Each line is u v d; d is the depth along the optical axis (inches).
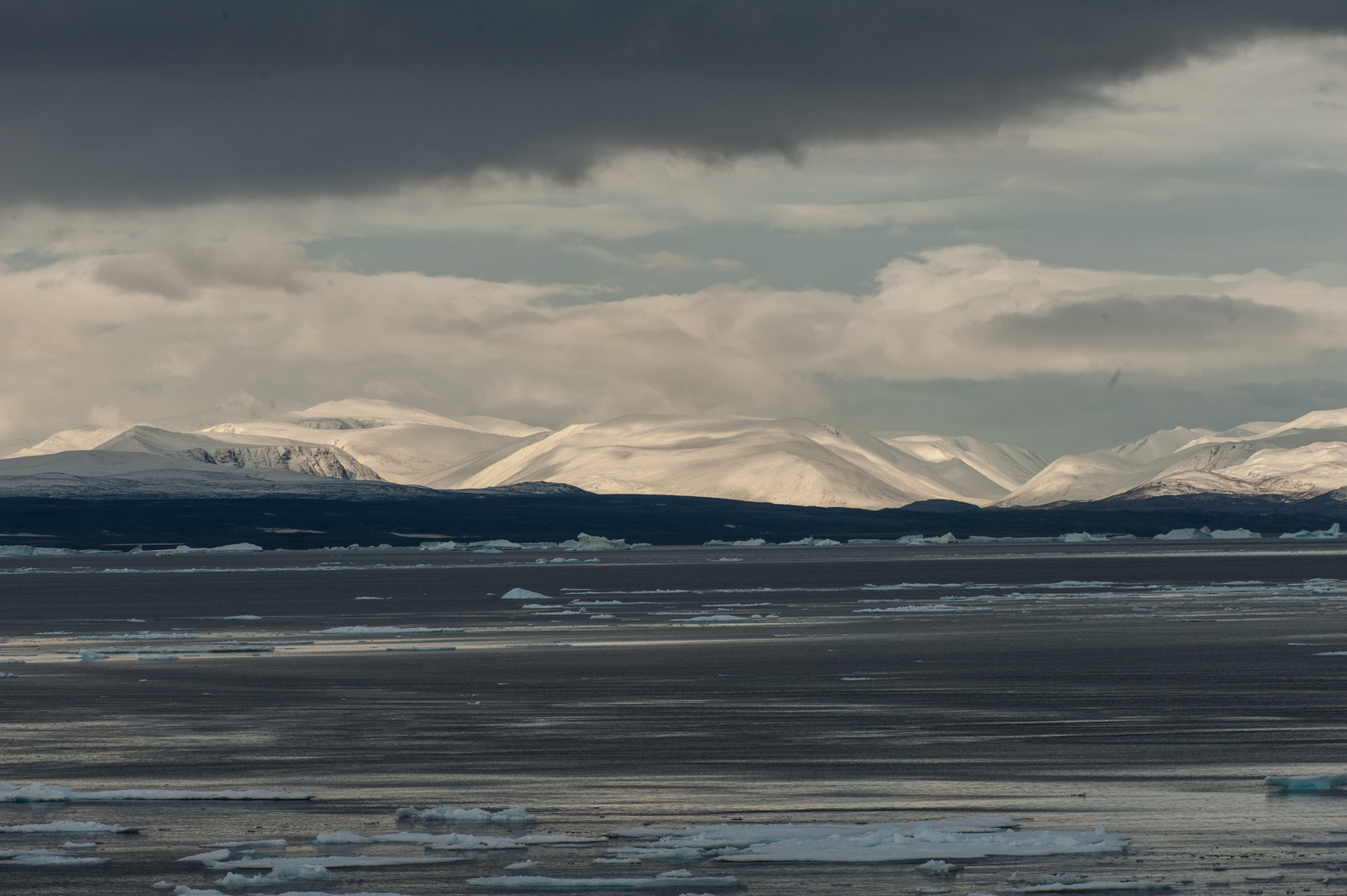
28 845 2488.9
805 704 4458.7
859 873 2239.2
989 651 6427.2
